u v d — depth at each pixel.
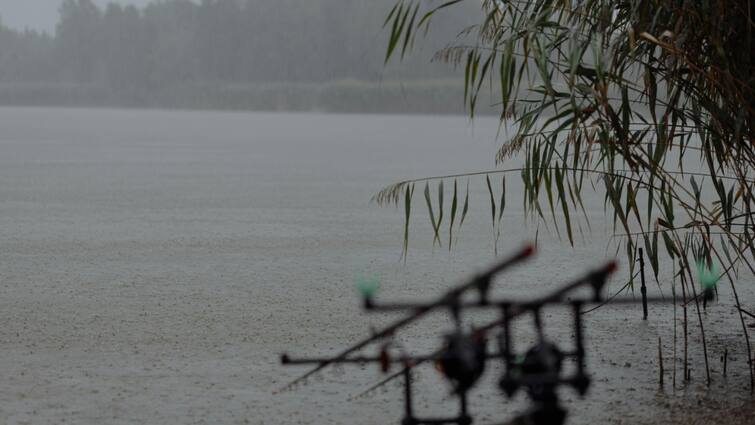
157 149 71.88
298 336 16.11
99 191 40.25
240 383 13.45
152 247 25.59
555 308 17.69
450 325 16.59
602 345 15.16
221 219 31.44
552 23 11.72
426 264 23.22
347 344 15.58
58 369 14.20
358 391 12.98
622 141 11.87
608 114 11.80
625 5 12.21
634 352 14.73
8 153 65.69
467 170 52.56
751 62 12.09
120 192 39.84
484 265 23.06
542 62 10.87
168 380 13.63
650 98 11.77
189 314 17.73
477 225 29.97
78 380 13.67
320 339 15.90
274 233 28.23
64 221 30.80
